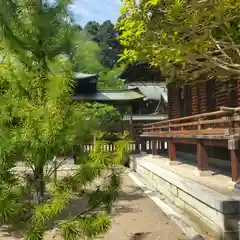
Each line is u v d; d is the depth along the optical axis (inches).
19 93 113.0
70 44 122.0
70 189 116.9
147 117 1562.5
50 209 105.9
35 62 119.3
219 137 273.7
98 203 123.3
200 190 239.8
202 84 506.0
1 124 107.3
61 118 110.0
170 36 222.7
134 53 259.3
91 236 117.0
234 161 255.6
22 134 105.0
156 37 227.0
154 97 1931.6
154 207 303.9
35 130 104.4
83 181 113.6
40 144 104.5
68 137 108.1
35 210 108.6
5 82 115.8
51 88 113.0
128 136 128.2
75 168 121.3
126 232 226.7
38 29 118.6
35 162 112.1
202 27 212.8
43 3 121.7
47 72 120.1
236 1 206.1
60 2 122.3
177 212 282.8
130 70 577.0
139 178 484.1
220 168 370.9
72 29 123.8
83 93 987.9
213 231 216.2
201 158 320.2
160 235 219.8
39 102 113.3
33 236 107.1
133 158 573.6
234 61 255.4
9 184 113.3
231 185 255.8
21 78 114.1
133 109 1037.8
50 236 175.5
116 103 961.5
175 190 311.9
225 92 430.3
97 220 114.3
